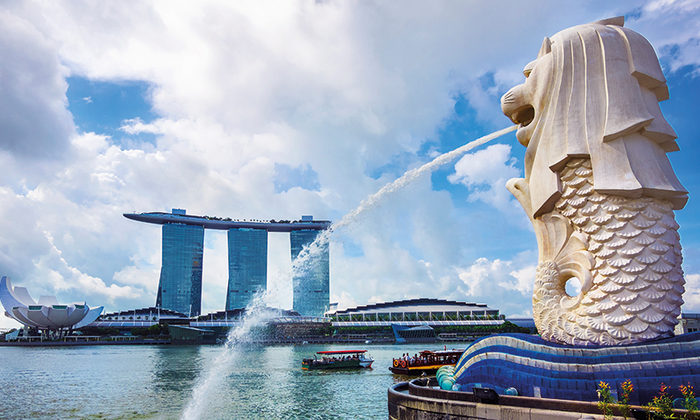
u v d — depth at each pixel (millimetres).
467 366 14891
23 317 141125
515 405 11828
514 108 14523
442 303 177125
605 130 12266
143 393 37344
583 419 10570
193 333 134500
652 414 9617
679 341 10953
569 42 13281
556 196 13172
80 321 150625
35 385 42656
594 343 12117
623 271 11953
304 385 42250
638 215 12062
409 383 16438
